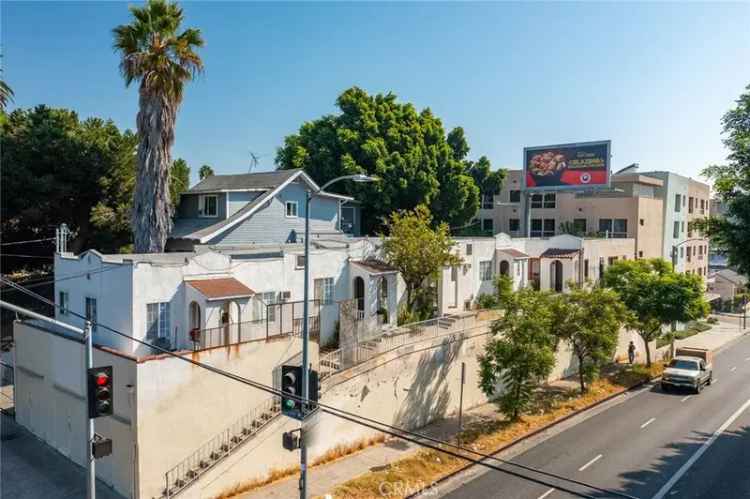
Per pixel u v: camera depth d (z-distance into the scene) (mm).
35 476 18672
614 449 22641
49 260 36062
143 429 16562
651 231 53531
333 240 28172
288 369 14570
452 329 27016
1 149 31422
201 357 17797
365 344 22562
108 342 21312
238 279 23062
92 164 32688
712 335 54969
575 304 29750
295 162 43219
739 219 25484
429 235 29578
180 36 27391
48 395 21312
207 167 53406
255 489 18156
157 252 26641
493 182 55500
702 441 23688
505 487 19047
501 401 25656
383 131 44375
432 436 23375
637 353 41969
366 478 18953
